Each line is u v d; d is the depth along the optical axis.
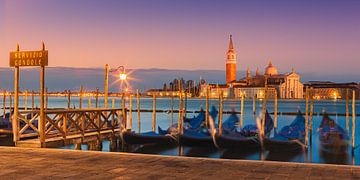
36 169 8.84
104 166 9.23
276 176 8.18
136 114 68.88
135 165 9.41
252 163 9.70
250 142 20.70
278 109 95.12
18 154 10.98
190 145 21.02
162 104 130.62
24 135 15.84
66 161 9.91
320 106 120.31
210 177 8.08
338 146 22.19
